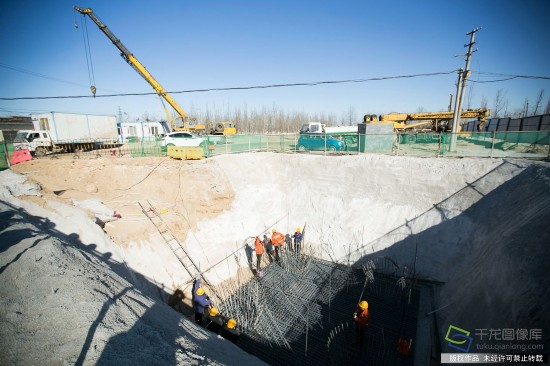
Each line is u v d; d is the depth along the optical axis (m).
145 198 13.91
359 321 8.03
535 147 13.41
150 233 11.91
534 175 10.33
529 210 8.85
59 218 10.02
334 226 14.97
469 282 9.06
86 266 6.81
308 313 9.98
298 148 20.95
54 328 4.48
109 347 4.21
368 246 13.51
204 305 9.41
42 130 25.23
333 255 14.05
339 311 10.06
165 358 4.36
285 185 17.77
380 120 24.59
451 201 12.50
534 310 5.62
